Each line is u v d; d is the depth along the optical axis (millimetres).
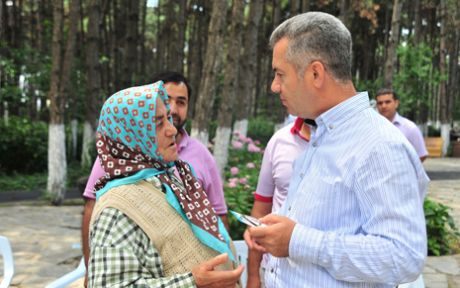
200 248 1550
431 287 4730
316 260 1462
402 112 16719
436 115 26922
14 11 15766
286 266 1629
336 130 1562
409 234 1386
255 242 1635
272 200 2836
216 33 7332
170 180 1604
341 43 1554
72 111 12781
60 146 9070
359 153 1474
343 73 1572
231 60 8422
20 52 12844
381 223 1407
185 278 1426
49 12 16766
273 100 17625
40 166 12617
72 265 5254
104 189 1528
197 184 1739
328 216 1522
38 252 5711
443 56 20172
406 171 1427
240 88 11641
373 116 1547
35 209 8461
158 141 1577
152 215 1474
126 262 1361
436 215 5902
